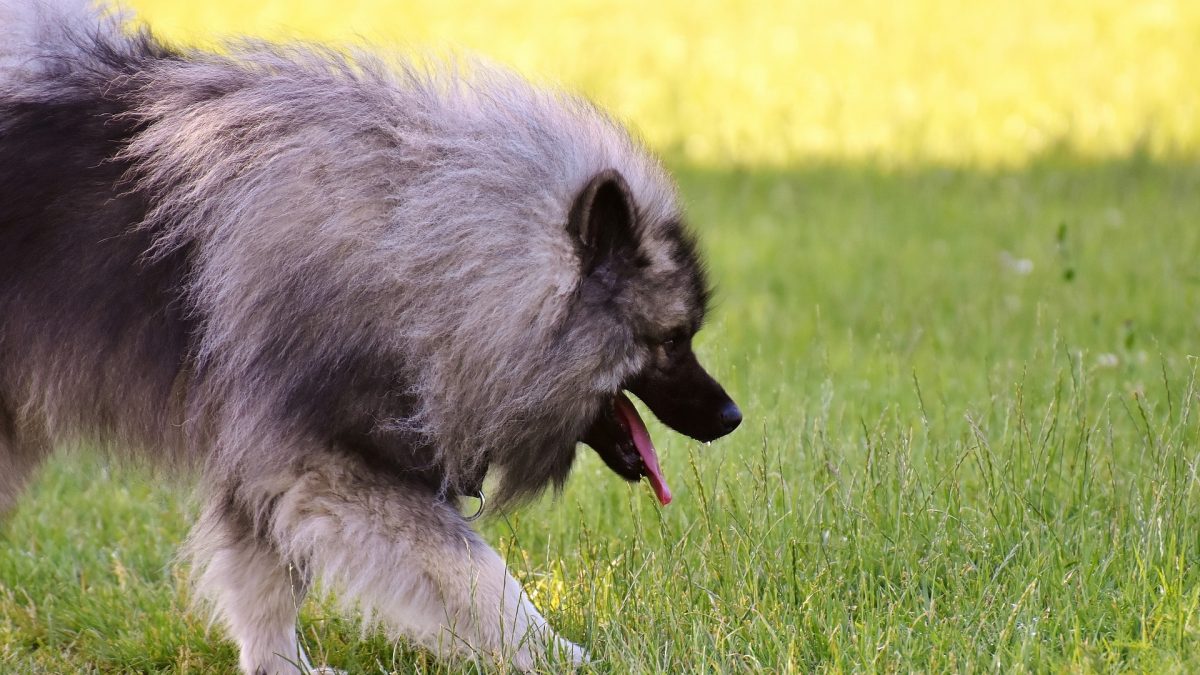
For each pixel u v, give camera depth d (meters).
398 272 6.72
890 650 6.73
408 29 34.12
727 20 36.12
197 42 8.35
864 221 19.55
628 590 7.45
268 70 7.25
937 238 18.41
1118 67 29.66
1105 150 23.70
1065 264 12.62
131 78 7.30
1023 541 7.57
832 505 8.34
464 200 6.79
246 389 6.82
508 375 6.92
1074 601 7.07
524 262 6.85
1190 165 21.91
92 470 9.00
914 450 9.24
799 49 32.72
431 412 6.88
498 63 7.61
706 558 7.71
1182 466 7.92
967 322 13.80
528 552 8.96
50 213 7.00
